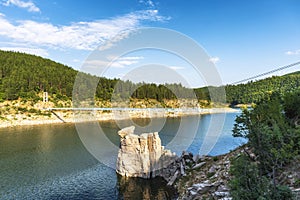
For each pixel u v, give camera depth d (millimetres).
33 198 34750
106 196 34812
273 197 15750
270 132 20281
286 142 20953
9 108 123938
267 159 20359
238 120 26547
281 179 21125
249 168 17266
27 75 152625
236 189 17125
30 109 124250
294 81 113500
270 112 24344
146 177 39469
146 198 33469
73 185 38812
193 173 34875
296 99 30453
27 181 41062
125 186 37344
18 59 172250
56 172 44906
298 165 21562
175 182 36156
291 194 16172
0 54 175500
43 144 69812
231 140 56562
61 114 127312
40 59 188750
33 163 51125
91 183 39188
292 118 29922
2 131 95062
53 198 34656
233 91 103938
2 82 144625
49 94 148000
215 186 27328
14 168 48094
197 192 27797
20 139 78062
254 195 15734
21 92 139250
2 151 62000
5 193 36438
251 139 21125
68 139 76438
